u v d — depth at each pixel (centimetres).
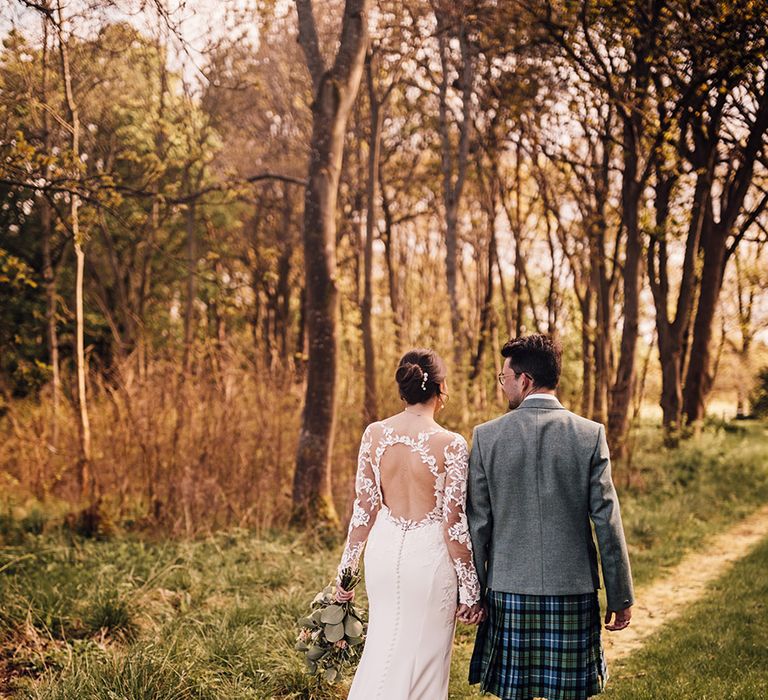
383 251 2539
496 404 1195
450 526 302
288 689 403
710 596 622
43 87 782
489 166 1789
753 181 1591
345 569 327
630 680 437
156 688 376
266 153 1967
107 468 854
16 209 1294
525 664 286
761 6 863
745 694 398
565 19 1038
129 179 1278
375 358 1067
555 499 290
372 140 1302
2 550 658
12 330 1439
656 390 2391
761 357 3184
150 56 1145
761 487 1211
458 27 1340
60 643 468
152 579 592
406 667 297
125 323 1748
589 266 1831
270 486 848
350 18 855
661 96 1101
